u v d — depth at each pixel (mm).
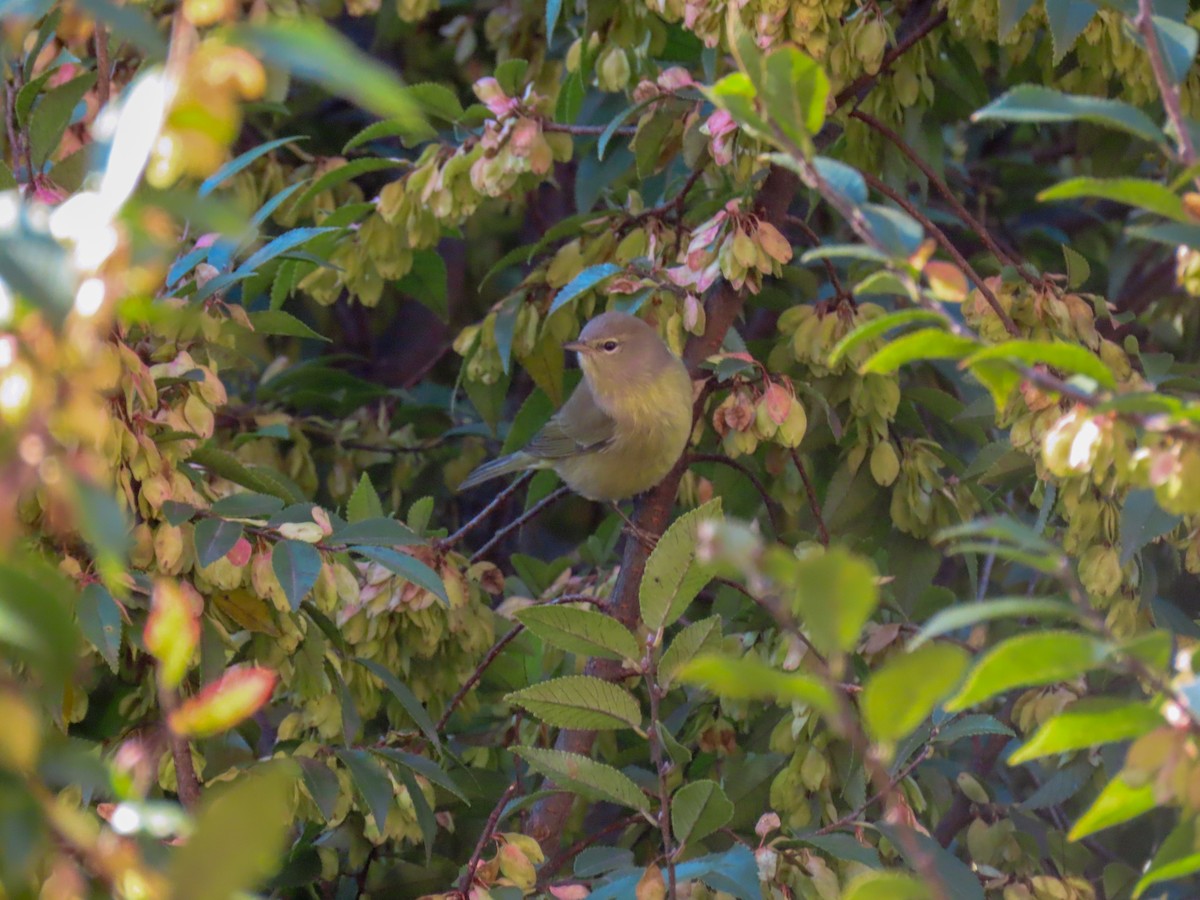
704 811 6828
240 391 13508
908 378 11500
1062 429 4609
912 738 7977
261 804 3146
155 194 3484
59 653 3338
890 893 4578
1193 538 7578
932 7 9586
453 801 9625
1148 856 9734
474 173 9203
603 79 9883
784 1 7859
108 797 6719
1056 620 9648
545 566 11180
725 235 8789
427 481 13117
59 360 3582
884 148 10078
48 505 5492
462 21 13008
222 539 6672
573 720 6922
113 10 3219
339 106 14203
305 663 7902
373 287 10617
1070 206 14609
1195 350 12867
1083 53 9016
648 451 10477
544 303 10242
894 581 9500
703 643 6996
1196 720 3914
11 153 8219
